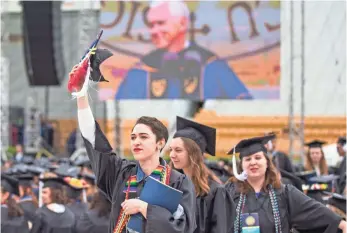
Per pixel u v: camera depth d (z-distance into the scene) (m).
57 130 57.75
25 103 59.09
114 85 39.06
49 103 59.09
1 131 35.22
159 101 53.94
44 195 17.55
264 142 13.08
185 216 9.31
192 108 52.00
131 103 54.19
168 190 9.01
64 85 58.97
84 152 41.50
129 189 9.51
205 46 38.88
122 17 39.00
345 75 46.16
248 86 38.72
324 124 48.22
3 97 38.59
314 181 21.69
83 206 18.61
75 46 57.38
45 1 39.47
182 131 13.99
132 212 9.03
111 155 9.82
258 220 12.66
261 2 38.62
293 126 39.56
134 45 39.00
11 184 18.31
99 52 9.55
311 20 45.78
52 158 44.97
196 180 12.36
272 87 38.69
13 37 58.97
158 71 38.91
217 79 38.81
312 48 46.06
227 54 38.78
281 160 23.17
